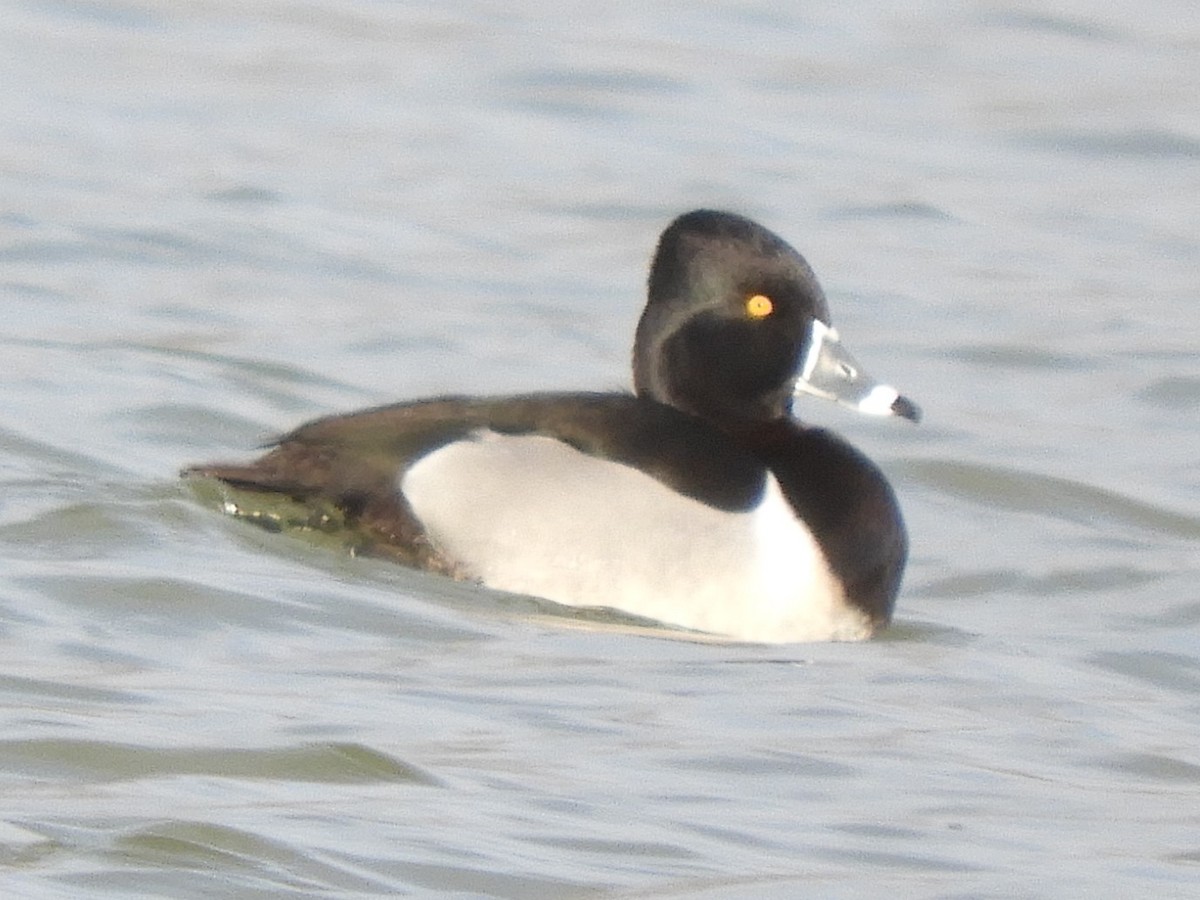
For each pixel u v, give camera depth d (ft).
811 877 27.71
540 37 88.99
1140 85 85.35
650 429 38.83
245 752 30.63
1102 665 38.86
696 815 29.63
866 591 39.06
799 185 73.72
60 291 59.26
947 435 52.75
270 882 26.63
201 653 34.96
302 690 33.42
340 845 27.73
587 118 79.56
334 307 59.93
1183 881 28.35
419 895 26.55
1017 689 36.70
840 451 39.86
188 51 84.79
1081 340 60.39
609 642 36.99
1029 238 69.87
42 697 32.27
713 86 83.56
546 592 38.11
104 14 88.58
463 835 28.30
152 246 63.62
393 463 38.86
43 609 35.96
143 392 50.29
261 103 79.05
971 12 94.48
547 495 38.24
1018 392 56.70
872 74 85.81
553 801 29.71
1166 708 36.65
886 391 39.93
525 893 26.76
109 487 41.63
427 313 59.88
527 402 39.42
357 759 30.66
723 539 38.11
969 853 28.94
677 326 40.32
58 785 29.19
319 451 39.22
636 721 33.24
